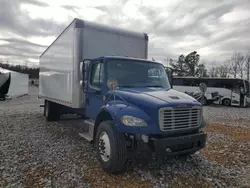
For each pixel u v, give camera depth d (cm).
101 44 612
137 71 509
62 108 924
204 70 5559
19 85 2908
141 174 402
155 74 530
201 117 422
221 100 2205
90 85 535
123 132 379
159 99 388
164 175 401
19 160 463
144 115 372
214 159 497
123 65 500
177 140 373
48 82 922
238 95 2109
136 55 682
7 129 767
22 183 360
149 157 486
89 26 592
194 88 2322
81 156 491
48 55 930
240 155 532
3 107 1504
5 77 2180
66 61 660
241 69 5438
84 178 381
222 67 5778
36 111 1284
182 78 2397
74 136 672
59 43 744
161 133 367
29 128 788
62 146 566
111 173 399
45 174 394
